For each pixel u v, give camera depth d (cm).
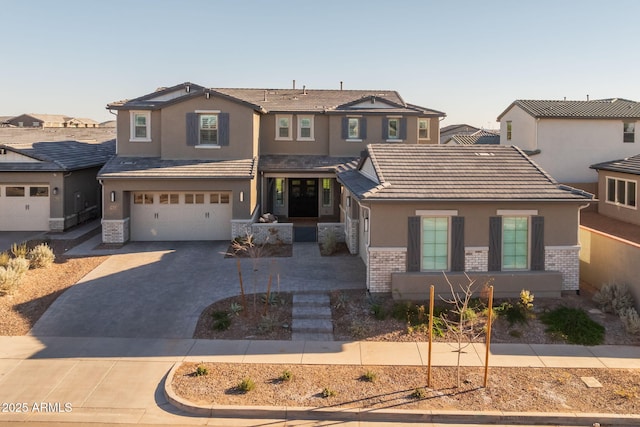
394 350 1211
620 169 2616
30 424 893
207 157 2414
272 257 1991
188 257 1986
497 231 1512
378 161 1722
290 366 1121
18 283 1541
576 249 1534
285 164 2688
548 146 3066
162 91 2652
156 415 931
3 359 1142
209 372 1084
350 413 930
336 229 2239
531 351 1212
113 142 3600
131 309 1437
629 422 911
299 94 3209
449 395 996
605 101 3466
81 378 1061
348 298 1496
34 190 2450
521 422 919
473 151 1834
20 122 7594
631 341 1265
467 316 1348
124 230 2220
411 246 1497
